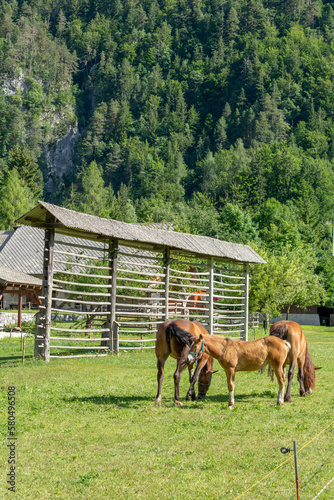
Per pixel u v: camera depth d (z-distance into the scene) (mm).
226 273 40250
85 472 7738
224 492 7027
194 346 12133
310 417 11023
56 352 23219
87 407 11766
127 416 10977
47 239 20828
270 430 9883
